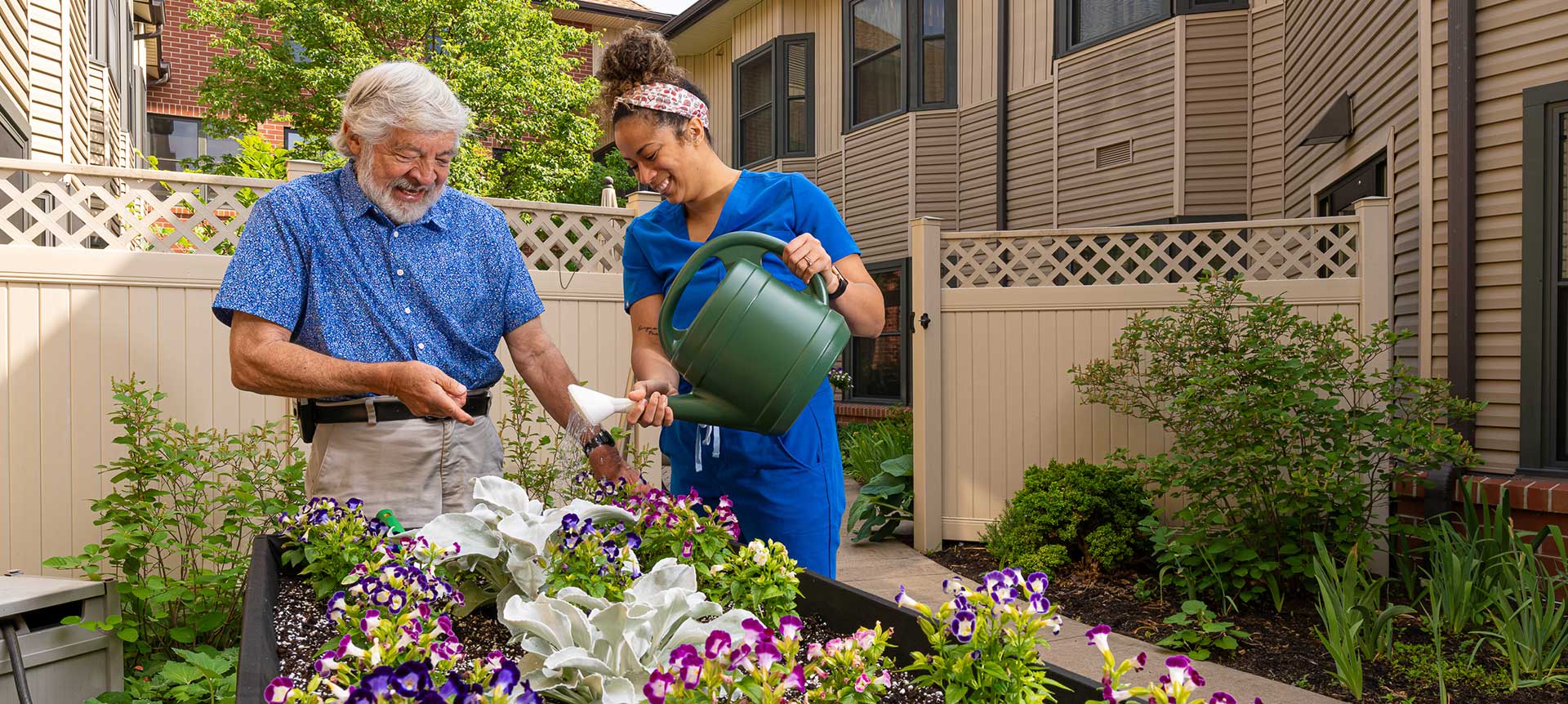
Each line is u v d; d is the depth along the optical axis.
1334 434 3.51
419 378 1.44
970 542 4.98
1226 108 6.38
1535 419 3.45
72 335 3.27
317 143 10.74
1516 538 3.13
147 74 12.92
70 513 3.26
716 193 1.76
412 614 0.97
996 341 4.90
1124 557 4.10
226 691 2.01
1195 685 0.72
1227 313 4.04
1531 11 3.42
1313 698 2.70
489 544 1.25
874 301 1.68
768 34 11.09
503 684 0.74
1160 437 4.61
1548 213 3.39
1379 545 3.93
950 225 9.00
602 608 1.02
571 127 12.04
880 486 5.28
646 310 1.84
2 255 3.17
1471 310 3.61
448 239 1.74
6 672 1.81
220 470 3.37
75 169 3.31
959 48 8.91
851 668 0.85
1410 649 3.01
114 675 2.02
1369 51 4.45
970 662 0.89
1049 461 4.81
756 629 0.86
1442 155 3.73
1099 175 7.18
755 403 1.40
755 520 1.78
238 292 1.58
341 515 1.48
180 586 2.58
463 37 11.21
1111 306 4.72
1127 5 7.00
